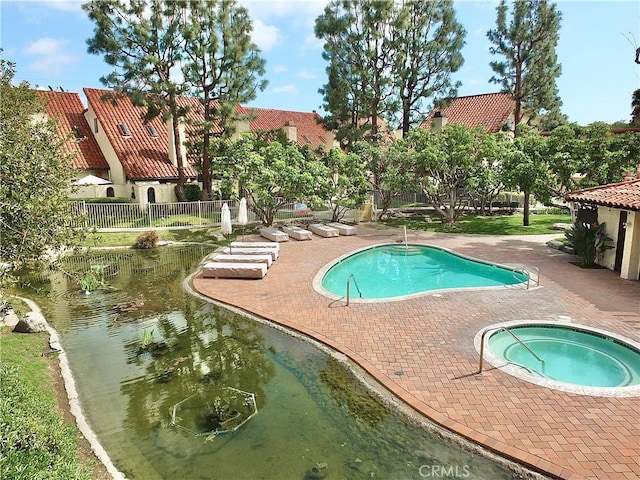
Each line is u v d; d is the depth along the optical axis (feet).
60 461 16.51
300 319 36.27
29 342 32.30
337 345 31.07
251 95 81.41
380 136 93.97
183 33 74.23
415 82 99.14
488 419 22.06
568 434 20.76
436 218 92.53
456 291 42.73
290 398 25.09
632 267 45.73
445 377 26.27
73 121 101.09
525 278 47.70
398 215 96.78
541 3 89.86
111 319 38.04
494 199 105.91
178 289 46.42
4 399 20.07
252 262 52.90
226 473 19.15
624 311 36.58
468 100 134.00
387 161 84.33
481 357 26.48
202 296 43.68
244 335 33.99
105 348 32.22
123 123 96.22
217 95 83.20
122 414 23.79
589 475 18.10
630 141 58.49
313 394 25.44
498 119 120.88
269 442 21.21
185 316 38.45
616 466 18.60
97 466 19.27
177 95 77.71
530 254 58.29
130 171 86.33
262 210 77.51
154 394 25.85
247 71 79.71
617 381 27.30
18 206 22.76
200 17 77.20
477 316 35.86
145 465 19.69
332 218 85.66
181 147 94.84
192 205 80.89
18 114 28.60
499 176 80.33
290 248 64.75
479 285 49.88
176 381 27.37
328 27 90.38
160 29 74.64
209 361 29.91
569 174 58.95
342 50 91.71
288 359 29.76
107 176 95.76
